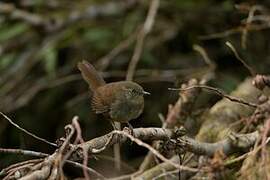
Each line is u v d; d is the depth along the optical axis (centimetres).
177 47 1291
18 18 1240
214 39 1249
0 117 1230
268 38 1195
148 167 864
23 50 1276
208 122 877
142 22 1266
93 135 1252
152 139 656
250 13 925
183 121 868
